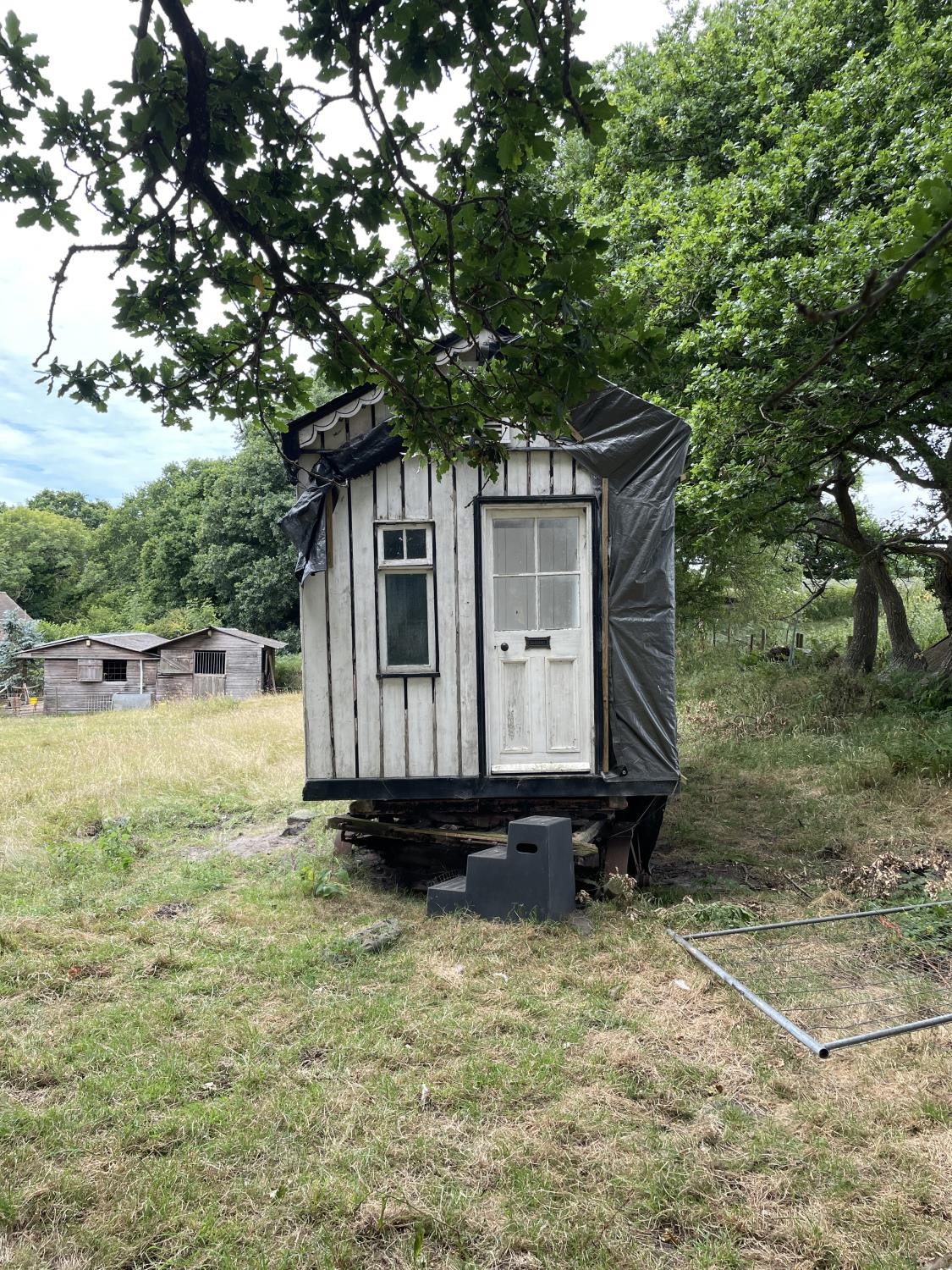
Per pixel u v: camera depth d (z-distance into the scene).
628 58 14.10
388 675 5.72
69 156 2.15
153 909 5.37
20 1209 2.56
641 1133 2.95
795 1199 2.62
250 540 38.28
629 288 9.60
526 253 2.18
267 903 5.43
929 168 7.88
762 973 4.20
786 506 10.84
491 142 2.07
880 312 7.17
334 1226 2.51
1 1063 3.42
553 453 5.71
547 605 5.81
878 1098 3.16
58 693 27.58
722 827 7.51
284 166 2.20
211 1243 2.45
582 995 4.02
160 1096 3.17
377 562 5.73
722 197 9.26
